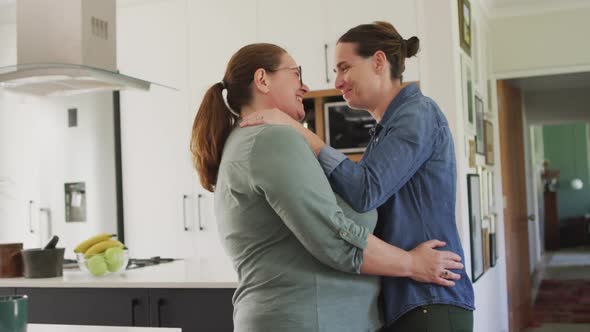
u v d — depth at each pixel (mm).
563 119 8547
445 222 1509
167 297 2531
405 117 1486
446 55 3596
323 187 1328
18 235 4766
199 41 4297
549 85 6871
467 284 1517
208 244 4270
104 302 2605
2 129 4805
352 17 3887
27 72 2127
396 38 1612
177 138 4344
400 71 1624
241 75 1484
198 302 2496
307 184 1305
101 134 4492
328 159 1414
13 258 2801
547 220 13172
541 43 5402
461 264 1493
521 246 5973
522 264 5953
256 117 1418
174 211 4348
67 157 4594
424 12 3664
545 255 12016
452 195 1535
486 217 4551
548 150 14281
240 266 1432
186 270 2869
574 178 14141
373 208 1415
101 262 2727
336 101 4148
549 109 8094
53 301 2676
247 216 1386
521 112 6508
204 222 4277
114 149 4445
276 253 1372
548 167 14148
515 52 5469
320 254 1318
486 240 4496
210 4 4273
